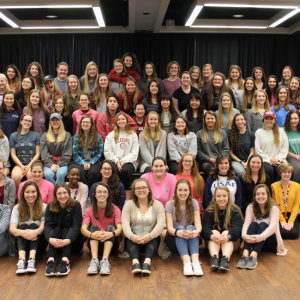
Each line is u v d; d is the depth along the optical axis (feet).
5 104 12.81
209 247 9.02
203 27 20.63
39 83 14.64
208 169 11.84
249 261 8.73
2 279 8.05
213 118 12.25
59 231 9.04
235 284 7.77
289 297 7.16
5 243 9.47
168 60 21.12
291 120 12.68
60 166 11.89
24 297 7.20
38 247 9.41
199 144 12.64
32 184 9.30
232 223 9.30
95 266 8.42
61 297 7.20
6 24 20.21
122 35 21.03
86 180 11.54
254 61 21.34
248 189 11.00
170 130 13.09
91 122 12.12
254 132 13.60
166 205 9.75
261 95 13.43
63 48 21.07
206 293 7.36
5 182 10.56
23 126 11.98
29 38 21.06
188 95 14.23
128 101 14.01
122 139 12.19
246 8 18.21
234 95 14.74
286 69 15.46
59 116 12.01
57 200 9.19
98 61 21.07
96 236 8.82
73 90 13.97
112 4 17.51
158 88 13.48
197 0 15.74
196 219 9.53
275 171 12.09
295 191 10.71
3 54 21.08
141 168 12.25
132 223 9.39
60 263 8.43
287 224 10.62
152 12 17.78
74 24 20.08
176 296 7.24
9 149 12.21
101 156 12.59
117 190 10.42
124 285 7.75
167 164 12.60
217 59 21.22
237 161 12.43
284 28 21.03
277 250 9.52
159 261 9.18
